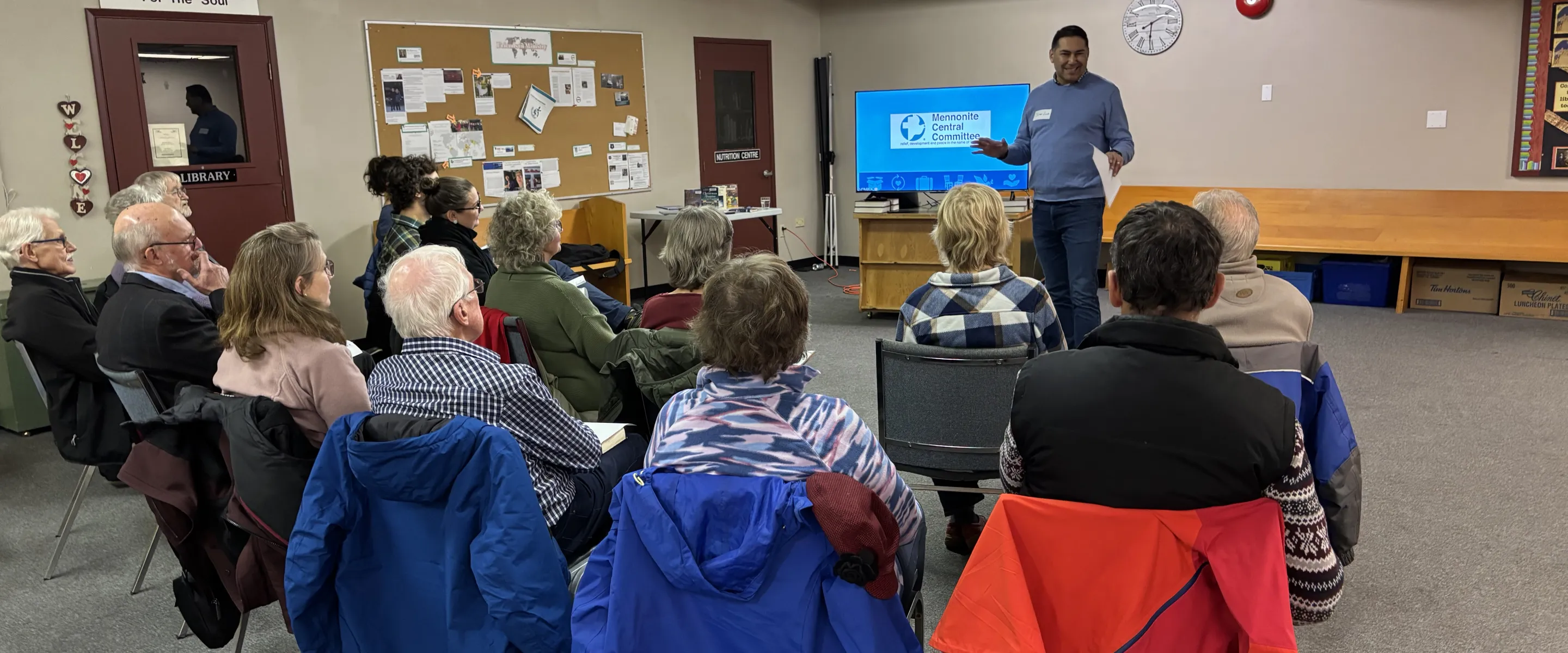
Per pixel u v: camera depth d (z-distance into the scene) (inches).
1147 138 280.7
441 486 58.4
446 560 59.7
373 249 197.9
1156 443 50.0
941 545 112.6
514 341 99.0
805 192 335.9
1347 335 212.1
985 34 300.0
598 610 54.4
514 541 57.6
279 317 76.2
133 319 93.4
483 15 235.9
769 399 54.5
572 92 257.0
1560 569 102.3
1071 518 51.3
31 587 108.9
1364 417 155.4
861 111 260.4
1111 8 278.8
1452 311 234.1
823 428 55.1
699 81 292.5
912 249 236.8
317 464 61.5
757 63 309.7
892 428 93.3
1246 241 76.0
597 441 73.4
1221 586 47.9
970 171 252.1
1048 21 288.8
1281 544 48.9
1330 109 254.8
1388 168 250.8
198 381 95.2
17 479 144.3
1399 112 247.1
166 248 99.7
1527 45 229.5
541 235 106.9
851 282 305.6
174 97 188.1
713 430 53.1
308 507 61.1
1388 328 218.4
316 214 211.2
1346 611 95.7
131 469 75.7
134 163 183.3
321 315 78.2
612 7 264.5
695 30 289.0
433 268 68.4
